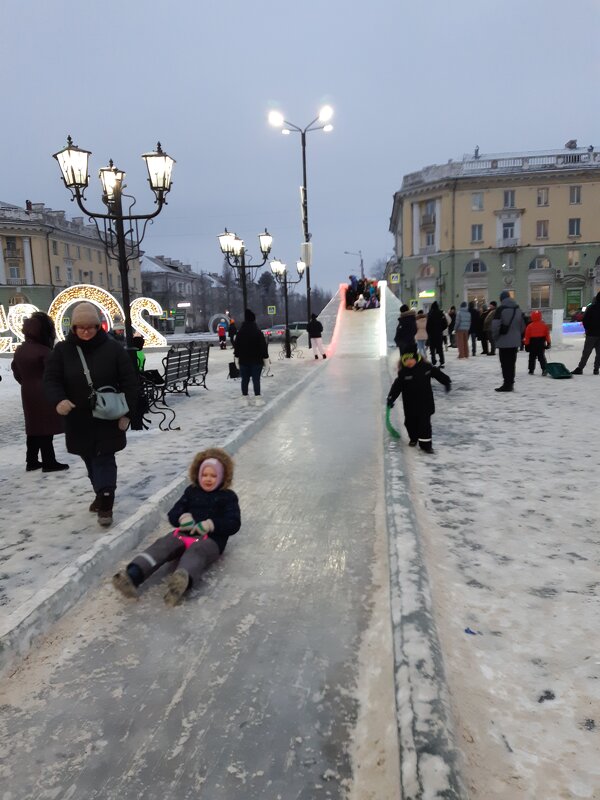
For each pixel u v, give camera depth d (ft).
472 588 9.17
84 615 9.23
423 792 5.00
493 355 57.62
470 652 7.41
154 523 13.08
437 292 179.93
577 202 169.27
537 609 8.46
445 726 5.79
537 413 24.68
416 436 19.13
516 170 169.78
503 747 5.80
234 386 40.40
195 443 21.01
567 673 6.95
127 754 6.28
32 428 17.94
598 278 171.01
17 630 8.13
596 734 5.94
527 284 174.19
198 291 337.52
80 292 75.20
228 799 5.64
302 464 18.39
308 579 10.34
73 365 12.31
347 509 14.05
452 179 169.58
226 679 7.51
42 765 6.15
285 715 6.81
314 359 61.93
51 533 12.39
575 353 56.80
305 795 5.66
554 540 11.02
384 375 40.24
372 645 8.19
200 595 9.79
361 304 102.06
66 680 7.59
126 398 12.69
